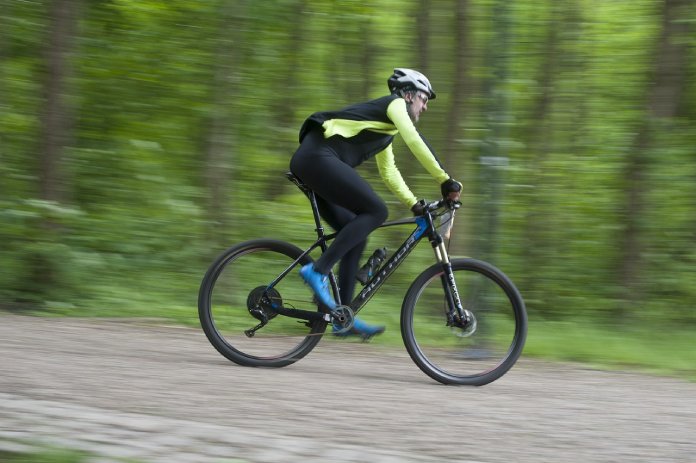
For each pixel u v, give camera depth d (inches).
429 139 464.4
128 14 502.6
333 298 266.8
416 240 267.6
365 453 171.8
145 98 513.0
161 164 511.5
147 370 251.6
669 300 443.2
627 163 452.8
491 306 266.2
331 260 258.4
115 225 474.3
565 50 470.0
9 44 447.5
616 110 466.9
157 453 161.2
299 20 510.9
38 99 443.2
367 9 509.7
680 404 251.6
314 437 186.1
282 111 527.5
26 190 428.1
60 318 374.0
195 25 498.6
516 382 276.4
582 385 278.2
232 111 480.4
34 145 438.9
